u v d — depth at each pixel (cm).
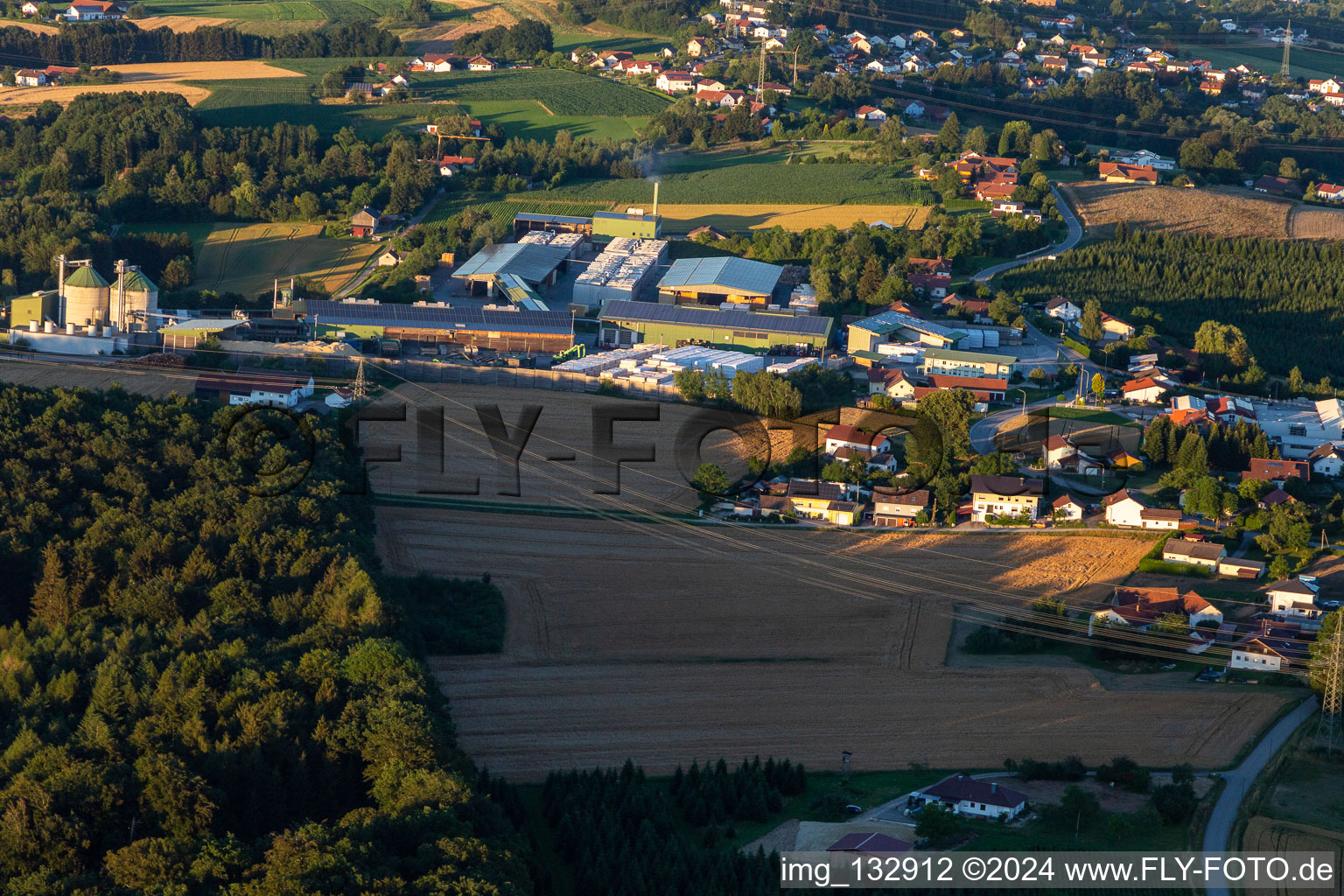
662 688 12062
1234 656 12644
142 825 8862
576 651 12650
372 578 12288
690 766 10794
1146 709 11806
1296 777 10612
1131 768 10519
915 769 10825
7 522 12562
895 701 11950
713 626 13238
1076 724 11562
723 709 11725
